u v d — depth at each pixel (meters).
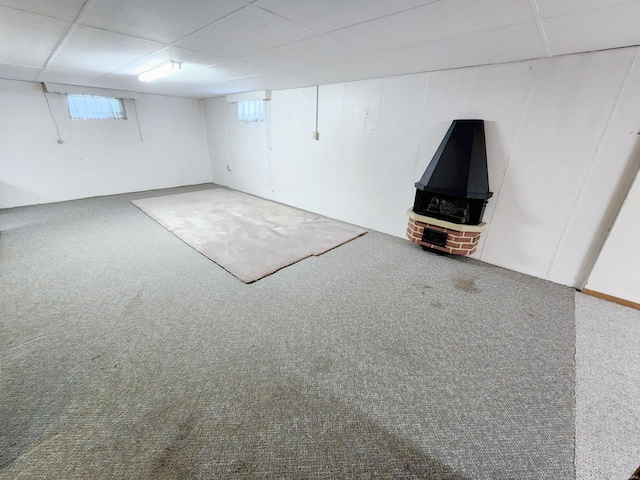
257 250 3.34
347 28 1.87
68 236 3.70
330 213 4.76
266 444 1.27
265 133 5.51
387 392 1.54
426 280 2.74
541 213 2.68
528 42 2.02
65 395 1.48
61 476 1.13
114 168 5.96
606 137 2.25
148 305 2.29
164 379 1.59
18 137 4.77
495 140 2.80
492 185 2.91
